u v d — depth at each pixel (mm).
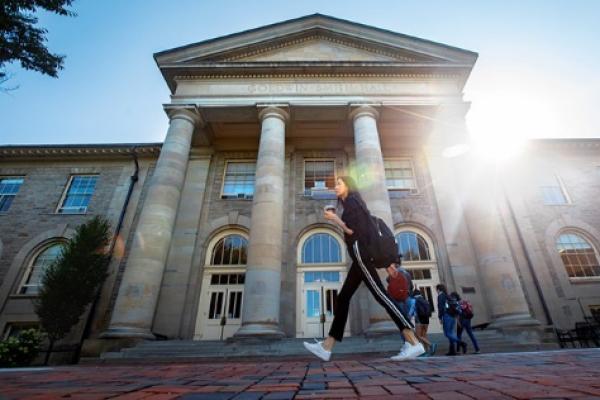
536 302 13344
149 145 17484
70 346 12305
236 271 14672
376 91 15797
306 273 14578
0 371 3898
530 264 14047
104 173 17578
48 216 16219
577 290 13609
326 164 17906
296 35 17391
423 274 14523
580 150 17281
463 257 14406
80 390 1658
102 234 13344
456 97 15500
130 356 9414
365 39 17078
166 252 12438
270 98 15570
